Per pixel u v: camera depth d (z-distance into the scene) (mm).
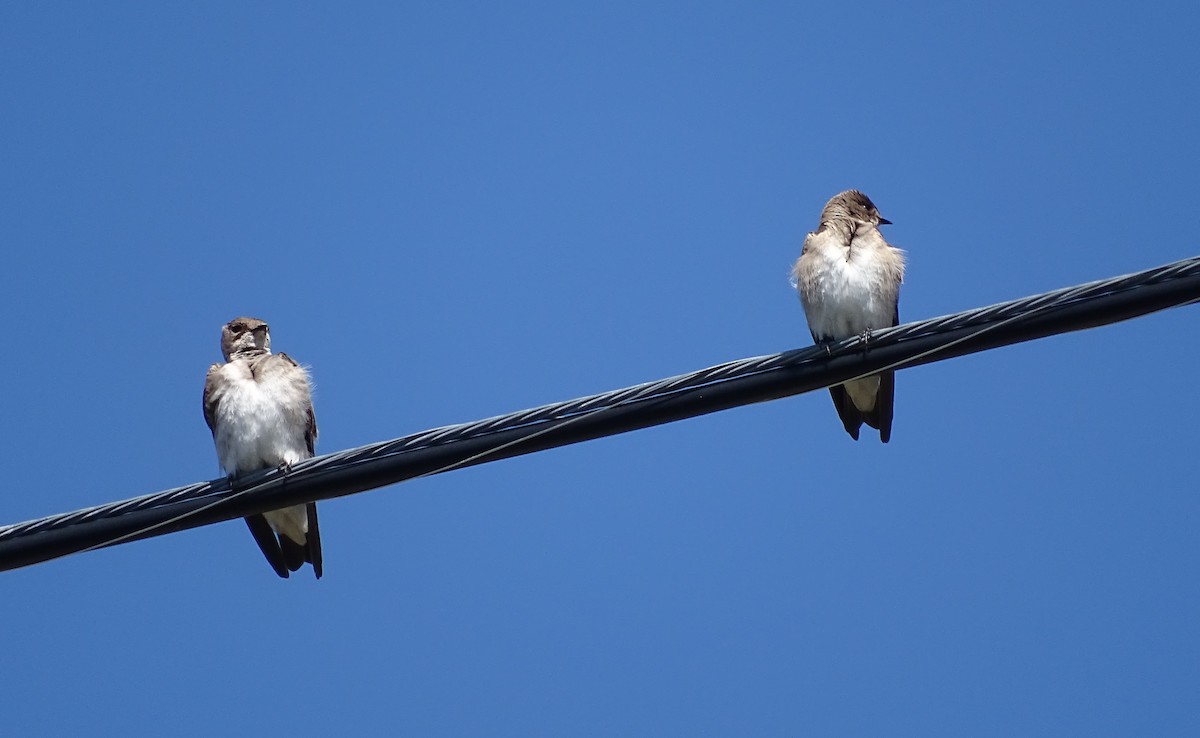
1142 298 10898
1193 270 10711
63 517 11961
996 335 11438
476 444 11945
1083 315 11141
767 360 11977
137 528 12070
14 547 11898
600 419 11875
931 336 11703
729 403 11977
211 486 12203
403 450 12031
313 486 12188
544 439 11875
